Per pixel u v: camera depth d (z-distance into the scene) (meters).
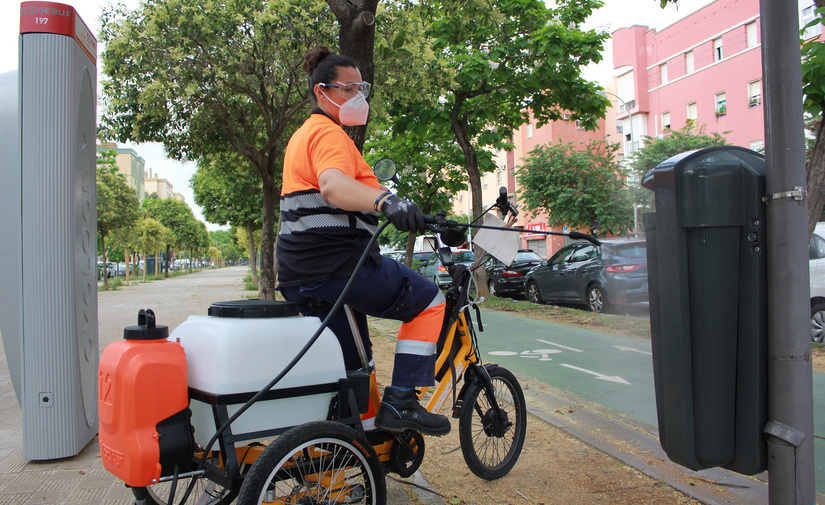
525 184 24.66
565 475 3.69
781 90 2.36
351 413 2.65
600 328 10.48
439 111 12.71
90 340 4.37
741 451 2.51
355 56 5.89
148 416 2.25
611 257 12.43
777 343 2.38
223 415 2.34
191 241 56.25
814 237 8.70
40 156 4.02
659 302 2.69
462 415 3.45
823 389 5.88
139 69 10.43
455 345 3.37
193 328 2.54
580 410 5.11
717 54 30.59
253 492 2.23
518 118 14.91
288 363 2.50
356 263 2.62
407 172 17.55
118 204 27.12
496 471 3.60
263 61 10.61
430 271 16.08
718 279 2.52
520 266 16.78
